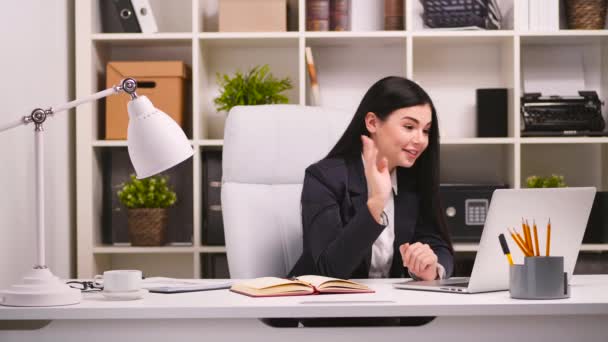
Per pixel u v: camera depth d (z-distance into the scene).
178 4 3.25
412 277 1.79
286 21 3.05
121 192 2.96
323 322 1.81
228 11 2.99
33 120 1.38
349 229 1.65
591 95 3.00
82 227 2.93
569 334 1.26
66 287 1.33
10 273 2.25
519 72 2.95
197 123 2.97
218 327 1.23
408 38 2.95
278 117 2.20
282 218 2.13
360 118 1.96
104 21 3.11
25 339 1.25
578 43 3.18
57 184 2.74
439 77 3.25
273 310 1.22
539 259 1.32
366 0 3.24
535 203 1.44
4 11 2.21
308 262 1.87
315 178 1.88
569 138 2.93
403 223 1.96
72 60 2.99
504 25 3.13
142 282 1.65
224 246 2.96
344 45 3.21
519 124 2.94
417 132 1.92
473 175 3.25
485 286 1.45
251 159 2.14
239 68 3.25
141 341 1.24
